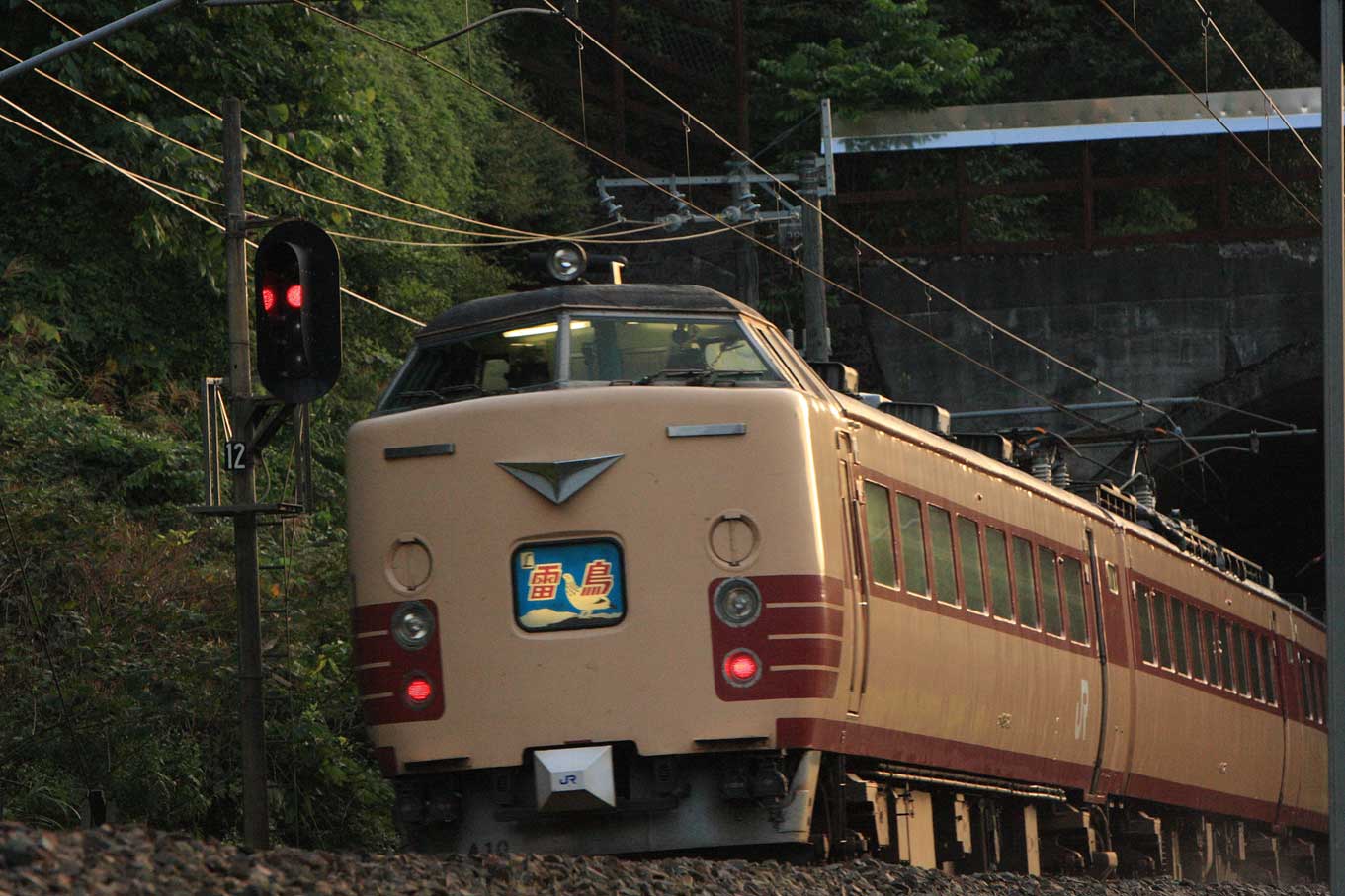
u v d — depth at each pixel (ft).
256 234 258.37
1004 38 519.19
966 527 162.61
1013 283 431.02
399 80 337.52
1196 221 499.92
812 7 497.46
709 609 121.49
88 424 231.71
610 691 121.19
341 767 179.01
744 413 123.44
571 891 95.04
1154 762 220.84
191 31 255.50
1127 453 305.53
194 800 163.63
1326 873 338.13
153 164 246.27
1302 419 485.56
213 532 215.10
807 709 122.52
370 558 126.31
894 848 148.25
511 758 122.31
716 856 129.29
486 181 386.11
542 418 122.93
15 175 253.44
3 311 241.76
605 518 121.80
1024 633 174.91
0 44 250.57
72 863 73.56
